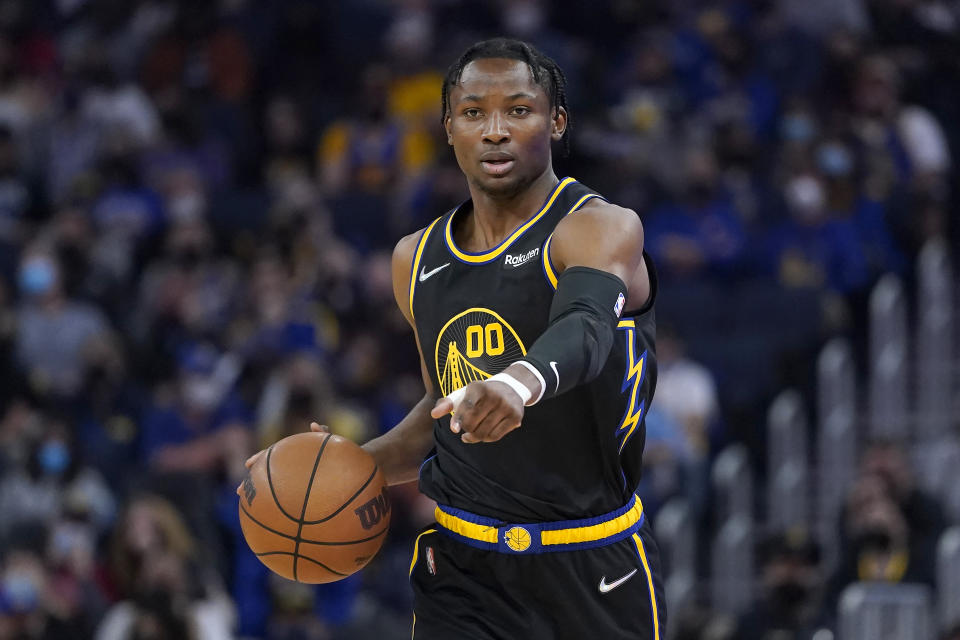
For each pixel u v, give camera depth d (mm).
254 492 6730
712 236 21047
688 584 16500
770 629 14047
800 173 21672
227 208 22281
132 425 18156
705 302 20469
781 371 19969
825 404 19031
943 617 14453
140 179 22281
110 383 18281
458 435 6652
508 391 5066
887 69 23984
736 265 21156
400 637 15023
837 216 21469
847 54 23781
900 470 15500
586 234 6043
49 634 13586
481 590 6656
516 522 6555
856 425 20188
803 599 13945
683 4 26453
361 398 17969
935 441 19781
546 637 6582
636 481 6773
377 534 6785
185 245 20094
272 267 19141
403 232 20984
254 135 24375
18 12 25484
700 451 18391
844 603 13477
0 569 14156
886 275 21250
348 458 6758
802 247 21141
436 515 6891
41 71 25188
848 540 15023
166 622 12461
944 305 20875
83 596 14281
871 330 20891
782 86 24547
